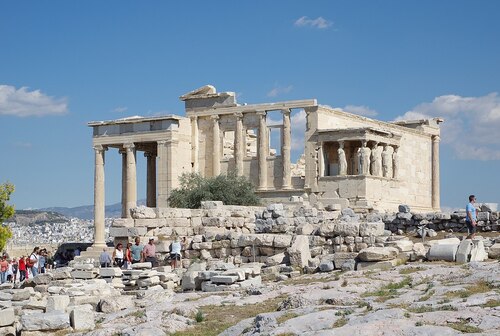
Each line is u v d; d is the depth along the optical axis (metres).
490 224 46.34
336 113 84.75
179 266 45.47
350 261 36.75
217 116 87.19
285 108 83.38
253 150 94.56
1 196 82.00
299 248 39.34
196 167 88.00
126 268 43.25
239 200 77.75
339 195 79.12
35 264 55.56
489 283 27.91
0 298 35.50
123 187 89.75
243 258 43.28
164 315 28.05
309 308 25.77
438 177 98.31
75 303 32.22
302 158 92.50
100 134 88.00
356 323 22.34
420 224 48.16
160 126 85.00
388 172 84.50
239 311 28.05
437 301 25.00
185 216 51.78
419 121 96.88
